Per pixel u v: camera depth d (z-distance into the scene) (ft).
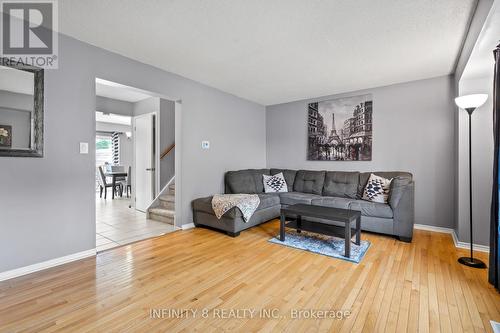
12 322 5.28
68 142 8.32
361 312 5.66
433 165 12.30
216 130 14.43
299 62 10.56
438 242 10.49
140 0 6.49
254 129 17.62
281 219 10.57
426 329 5.09
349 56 9.91
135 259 8.70
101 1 6.53
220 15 7.18
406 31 7.98
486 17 6.01
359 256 8.89
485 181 9.45
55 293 6.43
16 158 7.30
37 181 7.70
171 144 17.78
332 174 14.58
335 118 15.43
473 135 9.62
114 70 9.55
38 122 7.64
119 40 8.64
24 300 6.10
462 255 9.00
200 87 13.33
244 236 11.36
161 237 11.22
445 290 6.59
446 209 11.97
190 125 12.79
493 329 5.09
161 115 17.04
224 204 11.44
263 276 7.42
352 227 11.47
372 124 14.06
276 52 9.61
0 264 7.05
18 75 7.34
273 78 12.57
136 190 18.22
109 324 5.24
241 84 13.56
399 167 13.23
